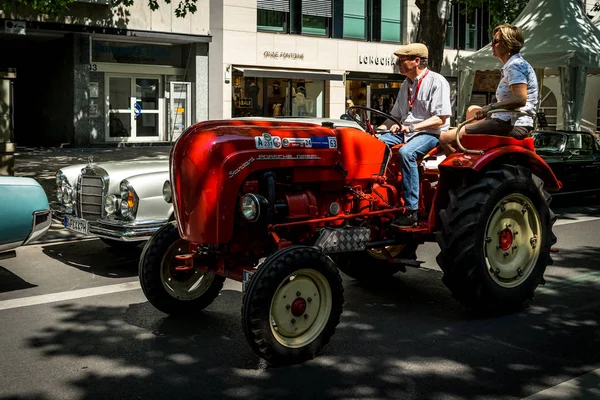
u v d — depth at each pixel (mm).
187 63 23578
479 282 5414
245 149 4668
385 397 3988
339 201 5324
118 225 6801
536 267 5824
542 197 5832
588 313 5719
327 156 5051
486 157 5379
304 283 4551
